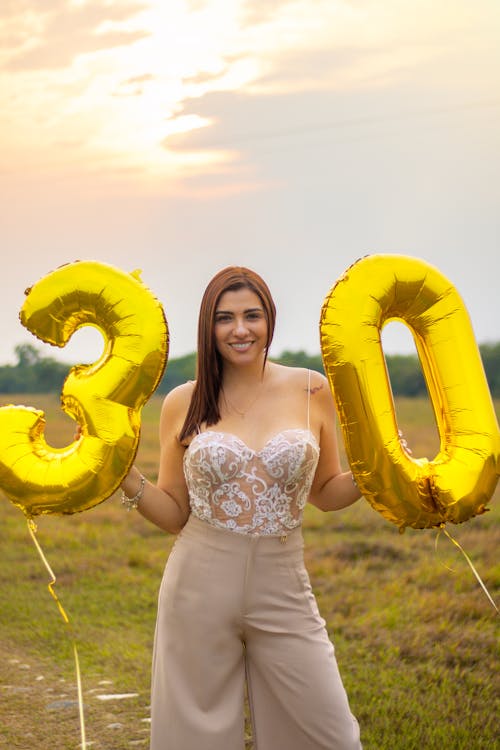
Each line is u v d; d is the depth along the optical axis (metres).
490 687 4.84
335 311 3.35
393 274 3.38
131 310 3.37
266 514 3.23
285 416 3.39
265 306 3.36
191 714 3.24
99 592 7.53
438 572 7.29
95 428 3.33
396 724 4.43
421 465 3.39
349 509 10.10
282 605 3.23
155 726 3.31
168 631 3.31
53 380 21.61
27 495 3.34
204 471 3.24
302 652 3.22
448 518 3.37
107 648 6.03
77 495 3.34
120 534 9.79
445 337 3.41
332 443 3.55
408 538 8.66
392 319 3.53
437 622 6.02
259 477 3.24
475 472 3.32
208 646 3.23
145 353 3.35
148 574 8.14
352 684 5.00
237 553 3.23
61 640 6.22
